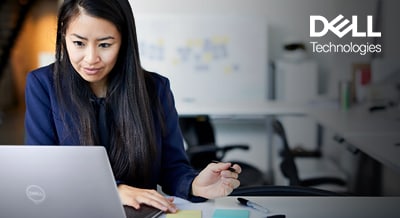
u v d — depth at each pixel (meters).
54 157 1.30
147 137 1.72
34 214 1.38
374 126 3.42
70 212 1.37
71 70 1.69
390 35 4.84
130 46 1.67
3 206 1.39
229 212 1.58
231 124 5.60
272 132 4.86
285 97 5.50
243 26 5.58
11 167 1.32
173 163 1.84
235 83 5.61
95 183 1.32
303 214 1.60
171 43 5.58
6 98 9.27
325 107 4.38
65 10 1.56
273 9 5.73
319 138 5.39
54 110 1.73
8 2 9.73
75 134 1.71
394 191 3.76
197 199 1.69
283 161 3.00
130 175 1.74
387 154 2.60
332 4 5.57
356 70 4.53
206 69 5.61
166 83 1.85
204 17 5.57
